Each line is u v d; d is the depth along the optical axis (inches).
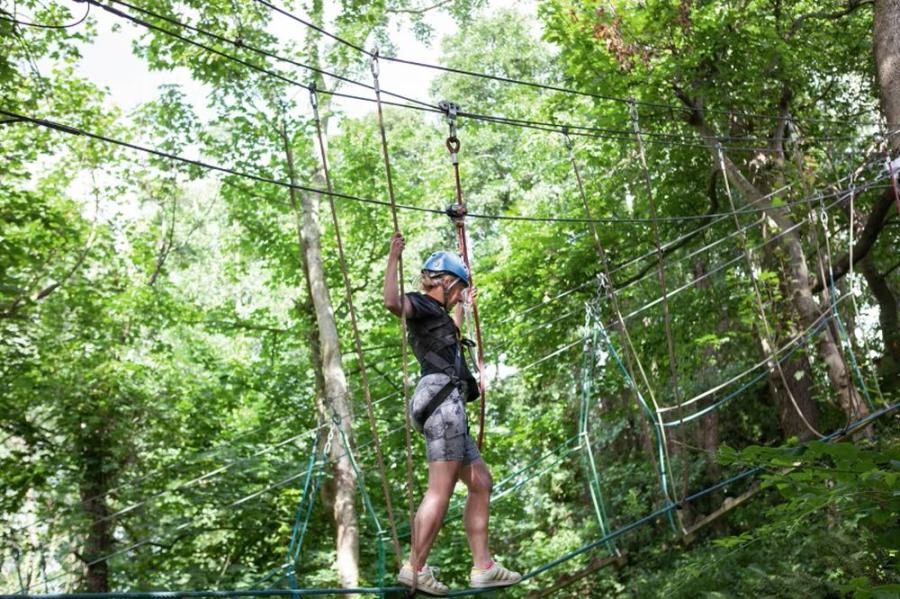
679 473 784.9
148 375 745.6
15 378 625.0
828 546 347.3
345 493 639.1
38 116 664.4
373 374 770.2
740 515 719.7
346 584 617.3
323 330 682.2
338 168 786.2
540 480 898.7
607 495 825.5
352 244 794.2
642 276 722.2
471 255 1057.5
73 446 693.9
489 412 971.9
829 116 677.9
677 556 734.5
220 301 1143.0
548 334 741.3
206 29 671.8
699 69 600.7
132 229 792.3
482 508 210.5
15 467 665.0
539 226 759.7
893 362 717.9
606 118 625.6
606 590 780.0
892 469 195.8
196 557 719.1
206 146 730.2
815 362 640.4
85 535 669.9
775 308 583.5
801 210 573.9
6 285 577.6
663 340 729.0
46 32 638.5
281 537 722.2
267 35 689.6
